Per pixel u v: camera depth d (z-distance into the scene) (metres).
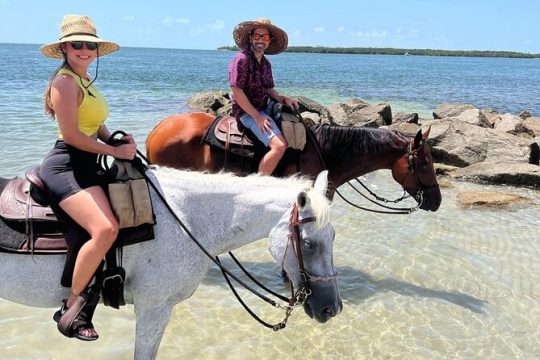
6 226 3.03
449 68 93.62
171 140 5.89
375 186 10.20
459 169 11.38
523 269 6.53
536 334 5.10
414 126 14.98
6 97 20.50
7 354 4.36
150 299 3.25
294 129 5.55
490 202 9.03
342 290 5.83
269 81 5.72
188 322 5.05
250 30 5.49
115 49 3.46
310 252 3.09
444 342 4.91
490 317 5.38
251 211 3.33
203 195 3.36
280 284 5.95
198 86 33.03
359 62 120.56
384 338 4.95
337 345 4.80
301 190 3.16
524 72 83.94
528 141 12.54
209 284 5.86
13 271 3.06
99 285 3.08
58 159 3.05
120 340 4.68
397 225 7.85
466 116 16.56
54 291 3.13
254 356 4.57
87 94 3.12
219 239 3.39
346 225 7.76
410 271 6.35
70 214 2.98
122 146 3.17
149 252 3.21
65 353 4.44
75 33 3.06
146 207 3.11
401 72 69.69
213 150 5.75
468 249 7.07
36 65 52.78
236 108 5.67
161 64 75.69
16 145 11.27
